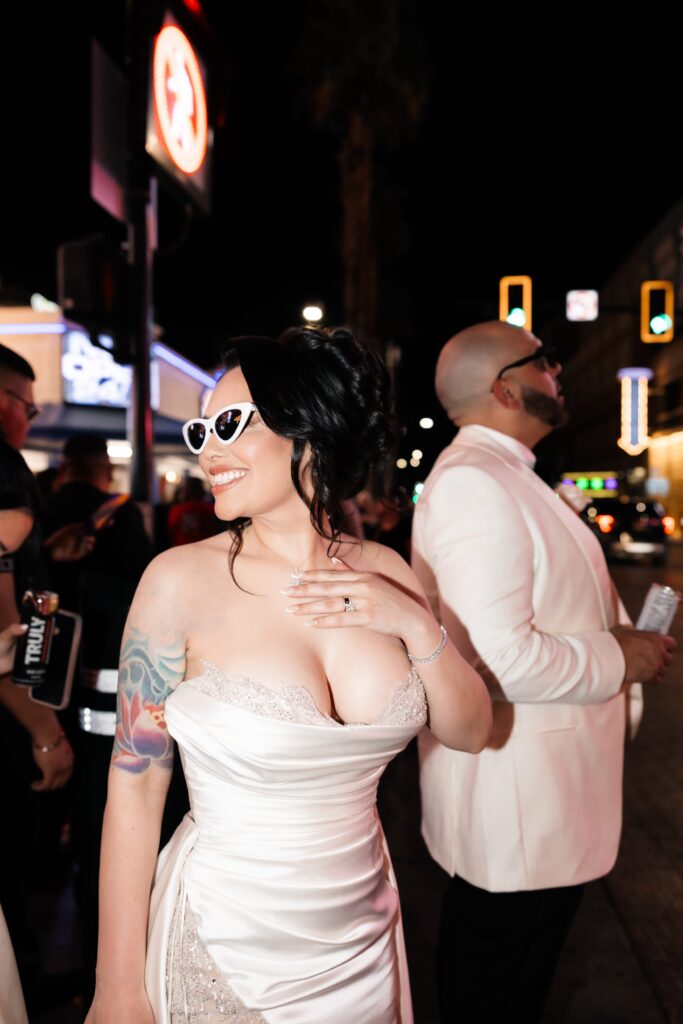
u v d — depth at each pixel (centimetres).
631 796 435
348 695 129
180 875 129
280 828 122
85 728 231
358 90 1435
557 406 225
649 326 1459
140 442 377
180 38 381
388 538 542
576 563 204
